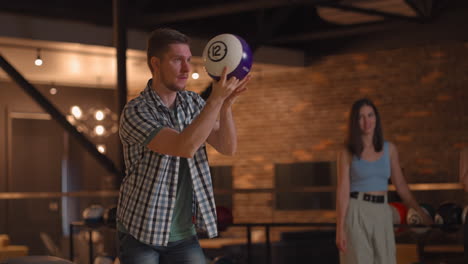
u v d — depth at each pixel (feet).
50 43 28.60
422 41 35.58
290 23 38.29
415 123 36.06
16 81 28.81
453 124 34.91
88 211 23.39
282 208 39.81
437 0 34.71
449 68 34.91
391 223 14.51
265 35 33.71
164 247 8.97
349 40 38.01
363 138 14.44
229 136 9.01
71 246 23.93
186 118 9.13
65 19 29.81
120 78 27.63
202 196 8.97
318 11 33.14
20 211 31.32
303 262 22.38
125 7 27.84
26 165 41.68
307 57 39.40
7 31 27.14
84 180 43.37
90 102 42.78
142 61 33.40
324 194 38.63
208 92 35.09
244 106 41.78
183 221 9.05
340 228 14.46
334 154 38.47
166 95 9.08
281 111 40.40
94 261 23.30
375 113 14.46
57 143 42.78
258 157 41.16
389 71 36.81
